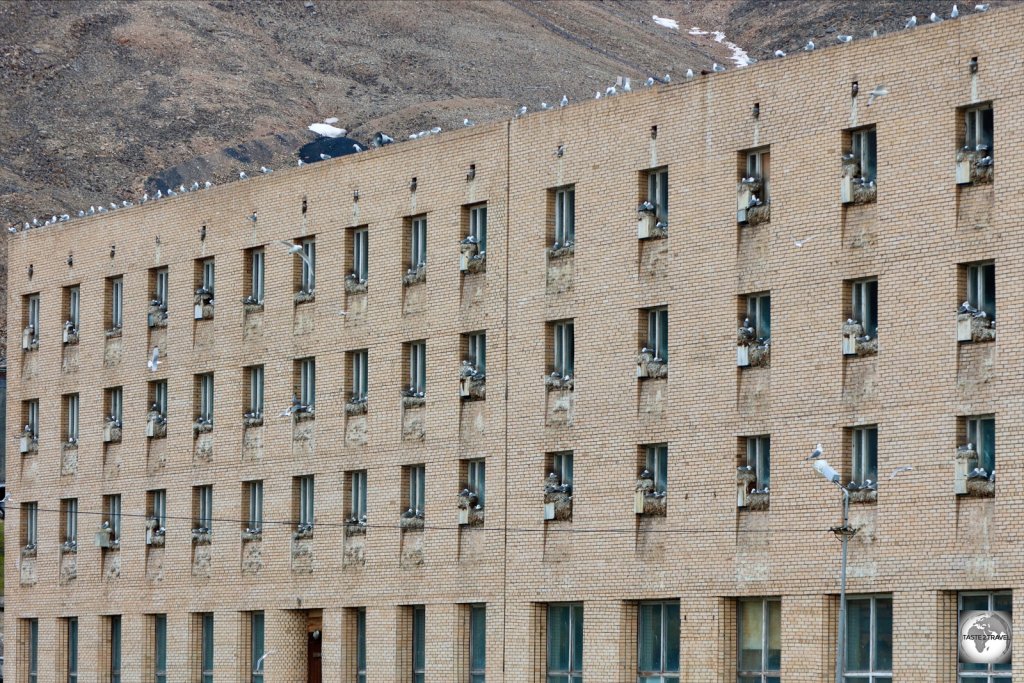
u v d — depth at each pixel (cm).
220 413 13050
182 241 13400
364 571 12088
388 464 12006
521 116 11444
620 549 10738
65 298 14300
